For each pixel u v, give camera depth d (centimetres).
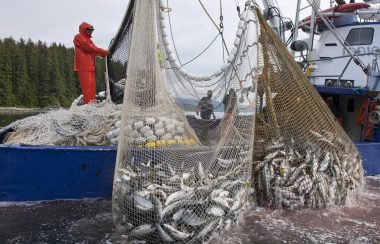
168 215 442
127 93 546
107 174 642
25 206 609
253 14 672
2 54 6375
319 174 649
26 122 752
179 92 707
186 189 466
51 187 626
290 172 632
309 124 698
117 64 1006
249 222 577
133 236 460
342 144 717
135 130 565
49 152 615
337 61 1143
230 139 577
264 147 672
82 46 836
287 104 696
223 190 497
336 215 622
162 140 581
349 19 1145
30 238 509
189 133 636
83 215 586
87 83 851
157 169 494
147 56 582
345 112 1054
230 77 671
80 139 684
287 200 624
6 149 599
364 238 536
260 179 643
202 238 467
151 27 592
